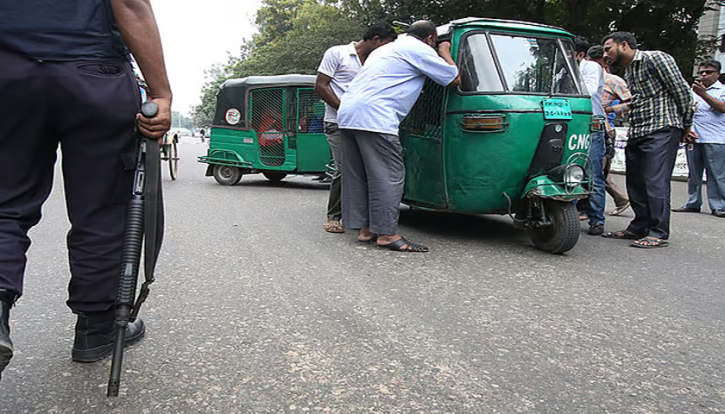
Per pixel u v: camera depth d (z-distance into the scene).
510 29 4.79
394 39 5.28
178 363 2.37
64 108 1.90
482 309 3.17
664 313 3.21
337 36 35.81
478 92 4.54
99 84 1.91
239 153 9.68
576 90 4.79
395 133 4.50
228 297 3.29
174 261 4.13
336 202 5.38
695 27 18.17
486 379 2.30
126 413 1.96
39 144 1.93
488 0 17.02
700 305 3.38
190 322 2.86
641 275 4.05
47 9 1.81
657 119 5.00
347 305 3.18
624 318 3.10
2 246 1.75
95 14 1.89
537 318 3.05
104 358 2.36
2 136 1.85
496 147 4.47
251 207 7.05
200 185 9.86
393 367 2.39
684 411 2.09
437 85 4.84
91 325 2.29
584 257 4.58
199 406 2.03
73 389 2.12
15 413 1.95
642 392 2.23
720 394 2.24
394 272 3.93
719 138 7.16
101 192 2.08
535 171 4.51
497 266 4.18
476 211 4.75
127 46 1.97
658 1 16.28
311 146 9.41
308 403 2.07
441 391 2.19
